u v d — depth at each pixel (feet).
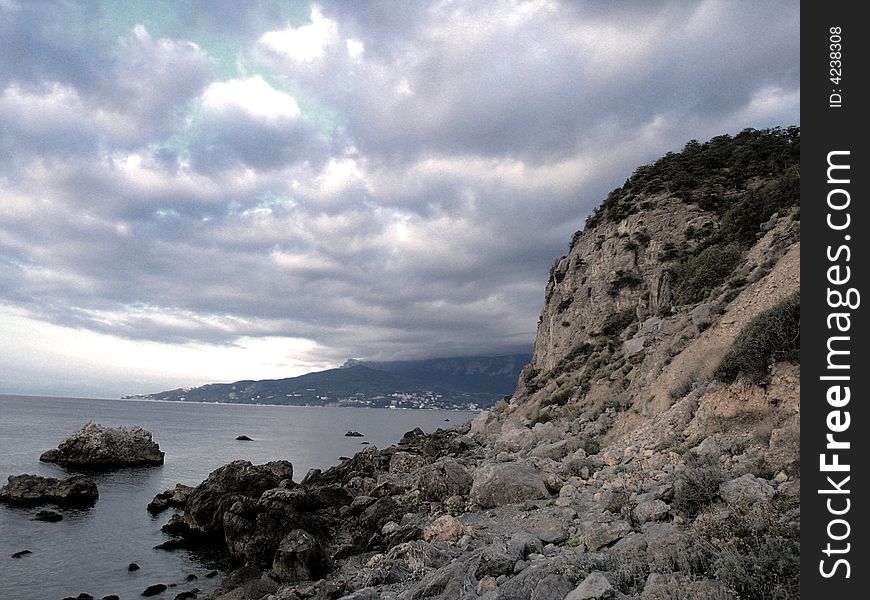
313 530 54.49
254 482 70.23
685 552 24.38
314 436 294.87
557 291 207.41
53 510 81.92
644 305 142.61
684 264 119.44
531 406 140.87
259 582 42.63
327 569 45.06
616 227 188.96
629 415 74.74
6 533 67.46
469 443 126.52
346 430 370.94
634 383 85.05
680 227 167.02
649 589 22.00
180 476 127.75
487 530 44.57
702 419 50.26
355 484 82.48
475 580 30.55
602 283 178.70
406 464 95.81
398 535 48.65
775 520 25.22
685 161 204.33
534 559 31.35
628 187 216.54
